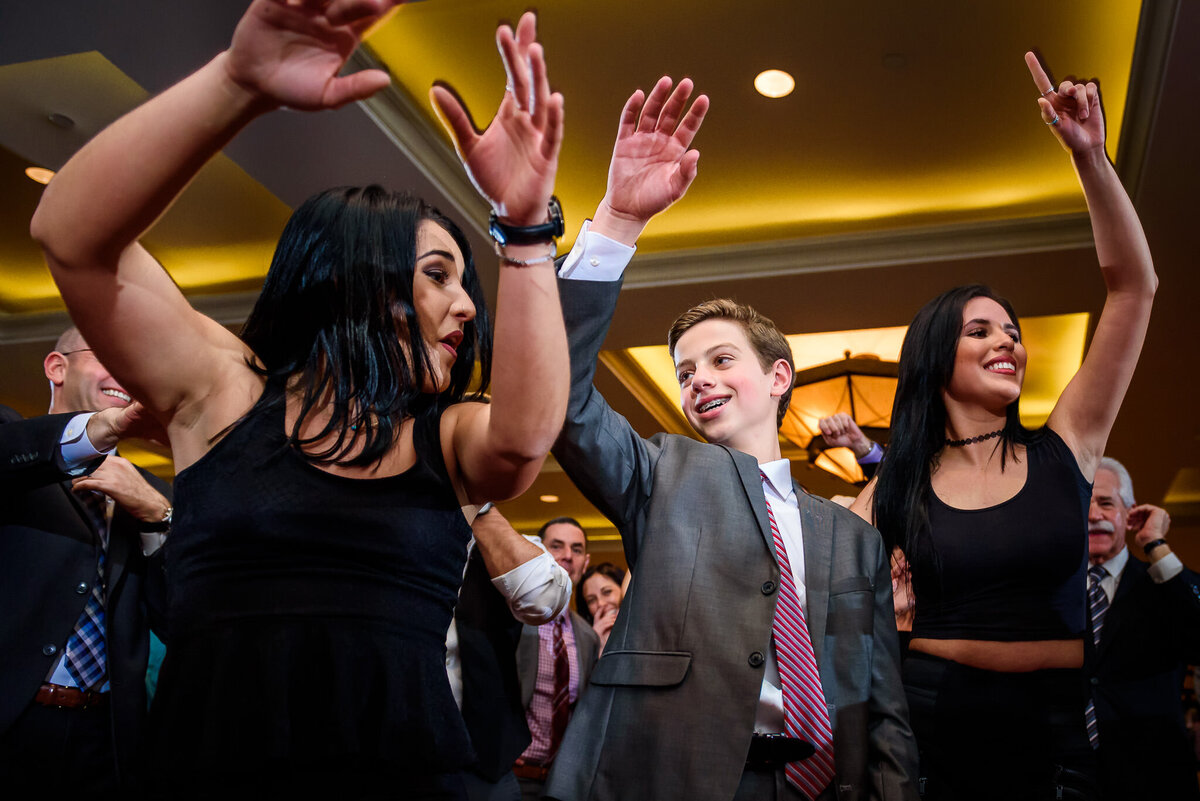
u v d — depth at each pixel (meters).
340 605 0.98
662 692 1.59
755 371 2.03
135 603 2.27
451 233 1.26
